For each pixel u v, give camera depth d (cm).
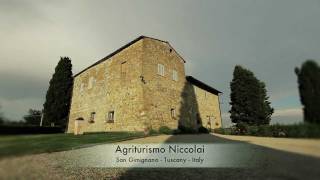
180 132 1420
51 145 215
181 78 1833
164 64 1688
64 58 1423
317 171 115
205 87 2039
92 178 492
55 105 1273
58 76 1342
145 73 1512
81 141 641
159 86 1591
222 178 245
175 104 1692
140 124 1421
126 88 1577
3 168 136
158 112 1524
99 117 1753
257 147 169
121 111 1572
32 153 156
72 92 2147
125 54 1652
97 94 1838
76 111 2038
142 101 1446
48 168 427
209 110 1916
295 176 128
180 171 404
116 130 1570
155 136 1055
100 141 696
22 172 143
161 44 1705
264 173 159
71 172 506
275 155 144
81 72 2102
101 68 1862
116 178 487
